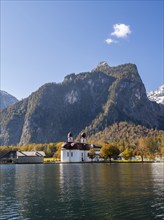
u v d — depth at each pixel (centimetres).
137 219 4209
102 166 17950
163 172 12006
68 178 9681
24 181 8994
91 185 7675
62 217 4381
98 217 4347
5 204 5319
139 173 11525
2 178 10100
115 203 5225
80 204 5200
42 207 5034
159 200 5444
